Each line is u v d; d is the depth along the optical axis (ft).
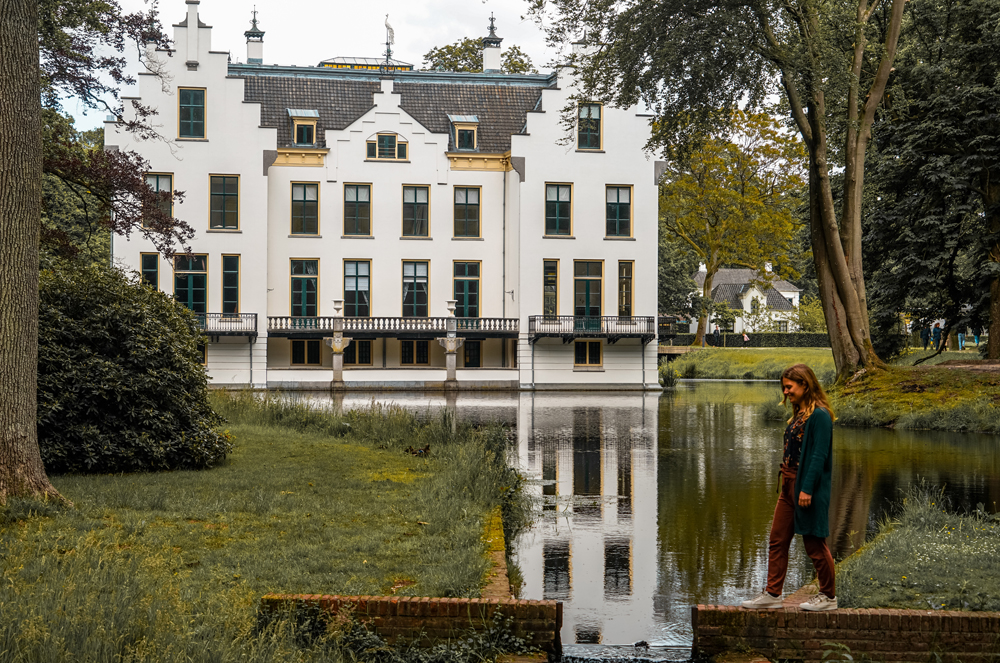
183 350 42.57
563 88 140.56
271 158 136.15
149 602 17.62
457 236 144.56
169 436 39.60
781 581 20.24
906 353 129.49
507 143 148.66
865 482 42.45
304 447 48.73
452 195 144.46
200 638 16.58
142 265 132.87
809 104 79.87
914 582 22.57
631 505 37.63
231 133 134.82
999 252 93.50
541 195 141.28
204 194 134.41
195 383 42.52
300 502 31.24
